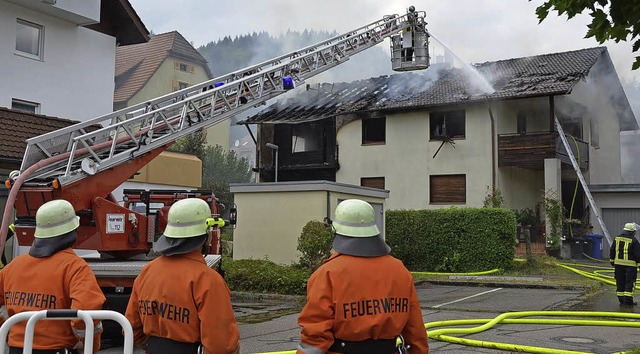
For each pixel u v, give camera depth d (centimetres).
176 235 316
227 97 1134
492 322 843
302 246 1278
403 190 2436
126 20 1805
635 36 398
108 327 702
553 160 2173
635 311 999
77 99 1666
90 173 813
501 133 2319
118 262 809
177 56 3953
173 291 310
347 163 2558
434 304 1108
